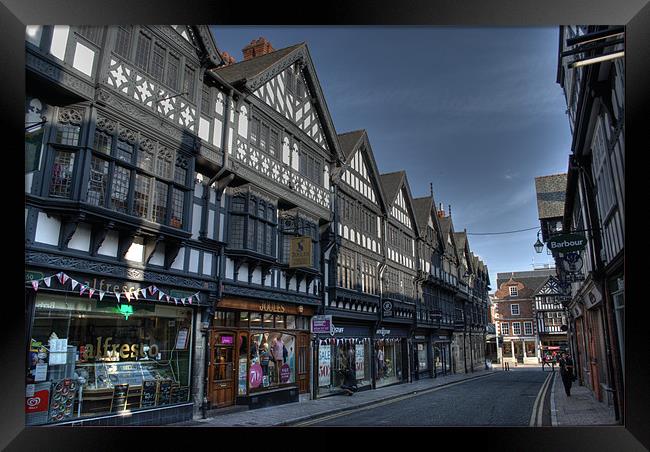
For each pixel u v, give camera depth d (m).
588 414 9.72
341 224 16.78
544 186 19.88
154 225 8.51
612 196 7.92
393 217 22.02
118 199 8.04
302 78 14.73
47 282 6.86
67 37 7.27
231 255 10.98
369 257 18.98
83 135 7.40
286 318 13.44
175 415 8.98
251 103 11.91
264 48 15.49
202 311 10.11
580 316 16.84
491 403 12.73
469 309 37.53
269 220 12.28
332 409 11.66
